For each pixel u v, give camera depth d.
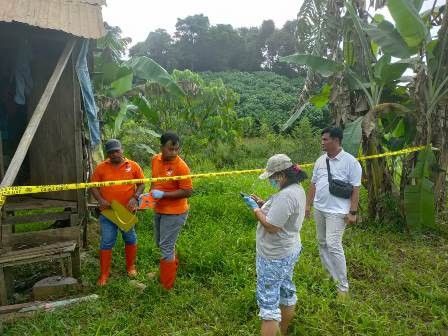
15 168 3.27
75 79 5.20
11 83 5.72
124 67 7.39
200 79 13.62
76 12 4.74
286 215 3.04
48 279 4.33
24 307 3.87
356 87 6.77
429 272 4.96
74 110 5.20
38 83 5.51
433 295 4.27
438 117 6.82
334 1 7.07
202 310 3.89
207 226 6.20
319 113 21.36
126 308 4.00
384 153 6.62
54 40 5.26
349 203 4.33
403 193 6.83
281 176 3.13
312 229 6.44
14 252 4.18
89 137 5.93
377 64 6.52
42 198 5.53
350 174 4.30
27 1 4.57
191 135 13.69
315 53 7.51
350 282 4.66
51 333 3.46
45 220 5.03
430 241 6.27
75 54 5.11
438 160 6.98
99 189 4.57
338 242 4.29
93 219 7.04
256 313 3.84
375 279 4.82
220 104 14.36
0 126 5.76
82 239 5.70
